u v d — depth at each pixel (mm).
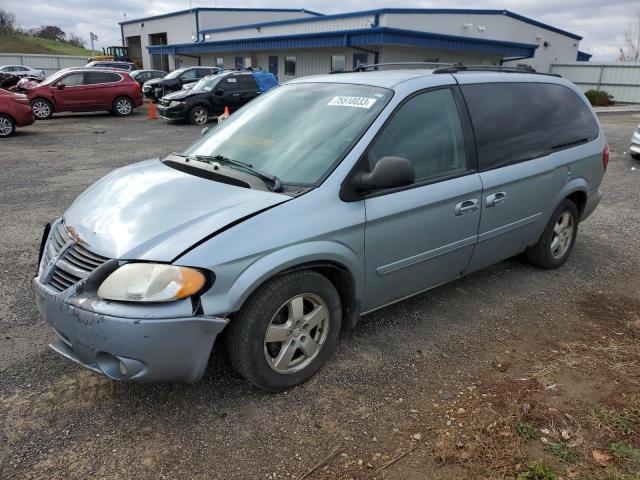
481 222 3846
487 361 3389
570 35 35031
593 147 4895
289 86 4016
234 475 2426
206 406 2877
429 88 3568
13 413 2785
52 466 2449
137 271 2471
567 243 5000
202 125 17391
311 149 3219
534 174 4191
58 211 6562
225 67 34281
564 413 2852
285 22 29297
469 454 2543
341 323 3299
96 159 10531
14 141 13047
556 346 3592
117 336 2434
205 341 2584
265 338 2822
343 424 2766
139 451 2553
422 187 3387
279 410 2861
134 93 19969
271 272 2686
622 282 4758
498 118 4000
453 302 4230
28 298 4098
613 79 32469
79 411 2816
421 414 2850
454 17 26438
